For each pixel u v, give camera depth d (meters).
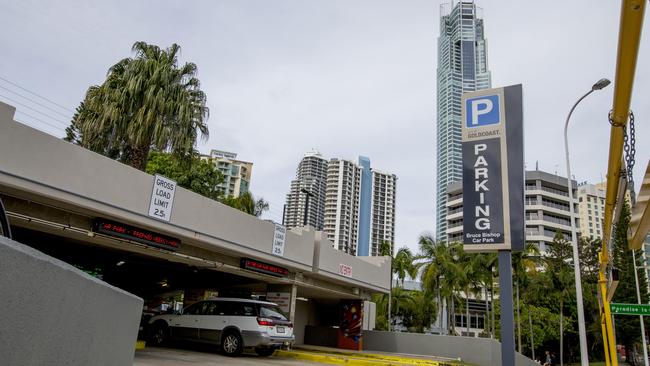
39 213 11.62
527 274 48.59
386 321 59.59
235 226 16.34
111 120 18.59
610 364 19.66
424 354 26.05
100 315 3.02
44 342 2.17
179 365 11.16
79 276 2.56
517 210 13.09
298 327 27.44
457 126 187.88
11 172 10.02
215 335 15.23
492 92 14.12
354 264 24.64
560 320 54.72
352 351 24.23
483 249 13.19
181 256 15.41
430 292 47.72
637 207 9.61
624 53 6.79
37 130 10.56
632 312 18.41
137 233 13.23
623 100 8.06
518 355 26.03
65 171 11.09
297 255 19.88
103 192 11.95
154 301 27.48
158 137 18.81
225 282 22.81
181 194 14.22
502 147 13.62
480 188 13.57
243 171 89.81
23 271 1.92
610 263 18.83
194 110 20.66
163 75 19.34
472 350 24.70
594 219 128.25
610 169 11.11
